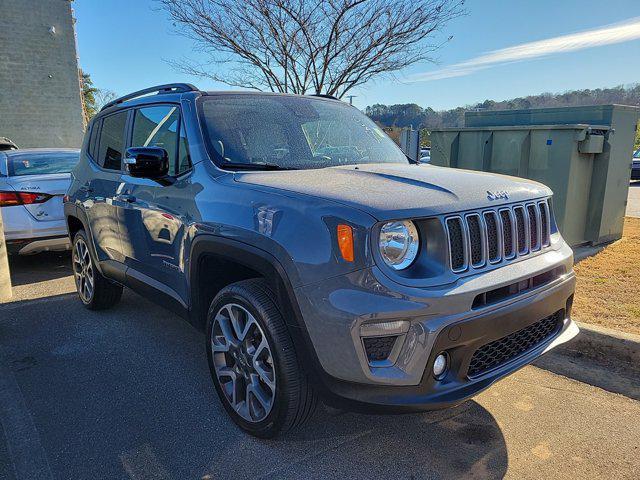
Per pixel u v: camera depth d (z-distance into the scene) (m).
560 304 2.73
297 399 2.50
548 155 6.11
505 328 2.37
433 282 2.20
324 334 2.25
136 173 3.14
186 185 3.12
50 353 3.98
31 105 20.22
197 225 2.90
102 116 4.60
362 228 2.17
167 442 2.79
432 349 2.17
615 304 4.50
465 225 2.31
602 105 6.39
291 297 2.35
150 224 3.45
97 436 2.86
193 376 3.58
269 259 2.43
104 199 4.11
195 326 3.22
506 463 2.60
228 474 2.53
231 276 3.05
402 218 2.19
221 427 2.93
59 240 6.28
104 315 4.83
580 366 3.63
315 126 3.65
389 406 2.21
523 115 7.21
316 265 2.26
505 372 2.46
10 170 6.64
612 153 6.43
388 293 2.13
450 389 2.27
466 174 2.89
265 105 3.63
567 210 6.11
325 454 2.67
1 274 5.34
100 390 3.39
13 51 19.56
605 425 2.93
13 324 4.61
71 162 7.21
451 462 2.61
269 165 3.11
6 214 5.99
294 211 2.39
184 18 8.73
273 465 2.59
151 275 3.60
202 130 3.20
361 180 2.65
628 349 3.58
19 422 3.01
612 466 2.56
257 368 2.63
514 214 2.57
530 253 2.67
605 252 6.38
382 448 2.72
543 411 3.08
